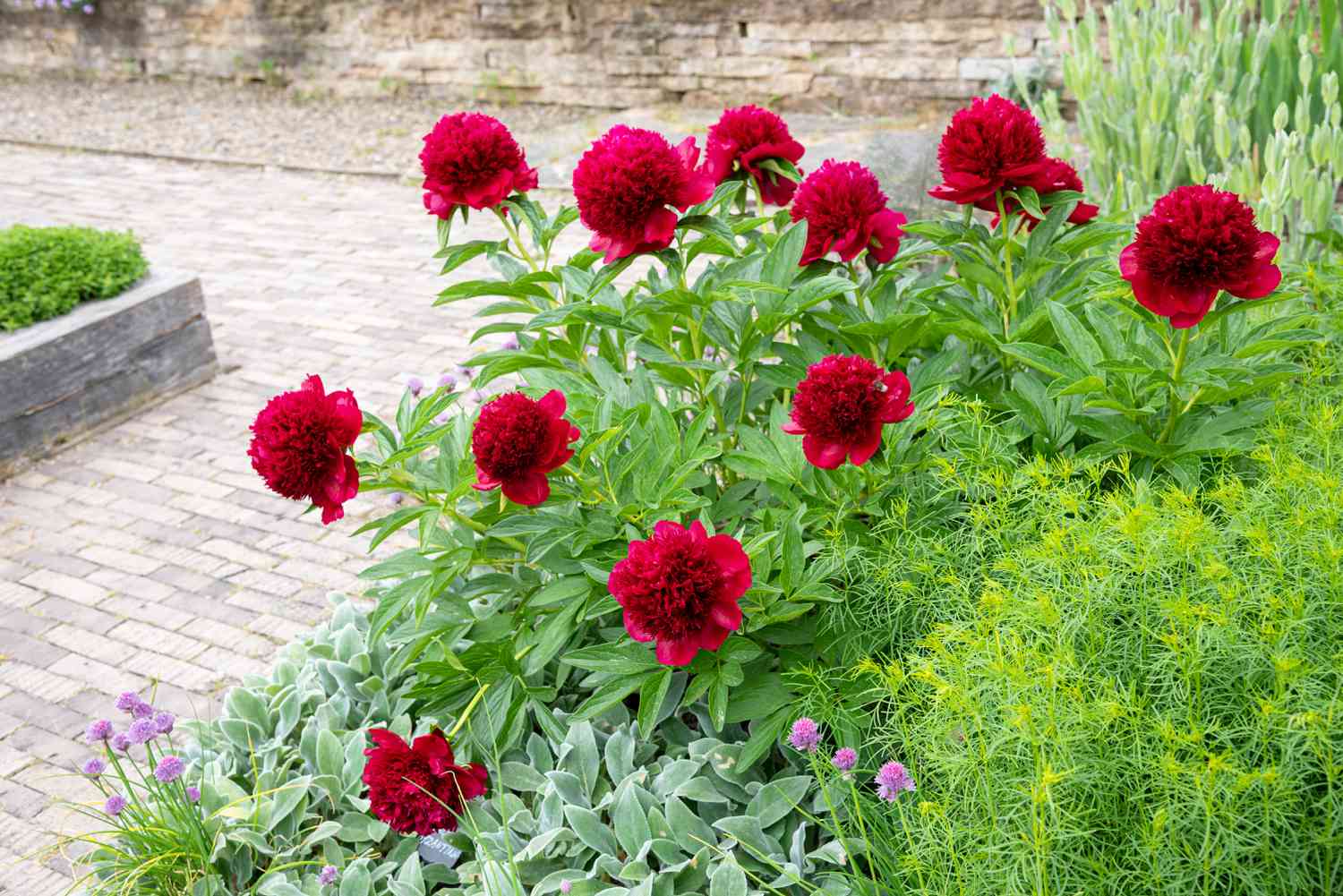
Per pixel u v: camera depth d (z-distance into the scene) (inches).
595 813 96.1
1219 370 96.5
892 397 87.8
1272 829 70.4
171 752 113.9
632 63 372.5
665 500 97.9
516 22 382.9
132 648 151.2
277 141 378.0
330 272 274.2
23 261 206.2
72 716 139.7
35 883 116.2
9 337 199.0
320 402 91.7
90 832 107.3
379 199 323.6
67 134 399.2
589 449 93.7
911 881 84.3
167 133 392.5
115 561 170.9
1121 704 72.6
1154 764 71.1
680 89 370.6
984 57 324.2
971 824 78.2
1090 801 76.3
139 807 103.3
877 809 90.5
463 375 151.9
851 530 98.2
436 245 286.5
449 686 103.6
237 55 435.2
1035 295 115.2
